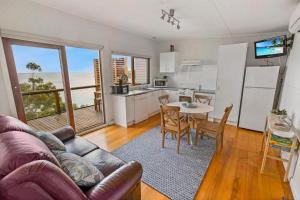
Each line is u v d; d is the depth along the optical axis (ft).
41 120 11.82
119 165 5.26
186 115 10.46
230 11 8.45
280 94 11.30
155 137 10.69
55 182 2.64
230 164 7.72
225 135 11.10
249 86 11.54
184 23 10.68
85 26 10.15
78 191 3.00
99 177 4.10
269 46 11.02
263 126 11.36
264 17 9.22
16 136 3.55
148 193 5.92
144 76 17.70
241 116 12.22
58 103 11.47
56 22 8.66
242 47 11.63
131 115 12.88
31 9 7.63
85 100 15.97
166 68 17.11
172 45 16.93
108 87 12.50
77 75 14.39
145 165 7.61
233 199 5.64
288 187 6.22
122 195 3.76
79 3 7.74
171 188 6.15
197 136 9.40
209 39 15.19
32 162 2.61
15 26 7.20
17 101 7.75
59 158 4.11
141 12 8.86
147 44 16.53
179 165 7.61
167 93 16.66
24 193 2.44
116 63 13.35
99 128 12.16
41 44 8.31
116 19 10.15
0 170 2.67
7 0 6.86
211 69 15.48
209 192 5.97
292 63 9.14
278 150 8.87
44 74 9.04
